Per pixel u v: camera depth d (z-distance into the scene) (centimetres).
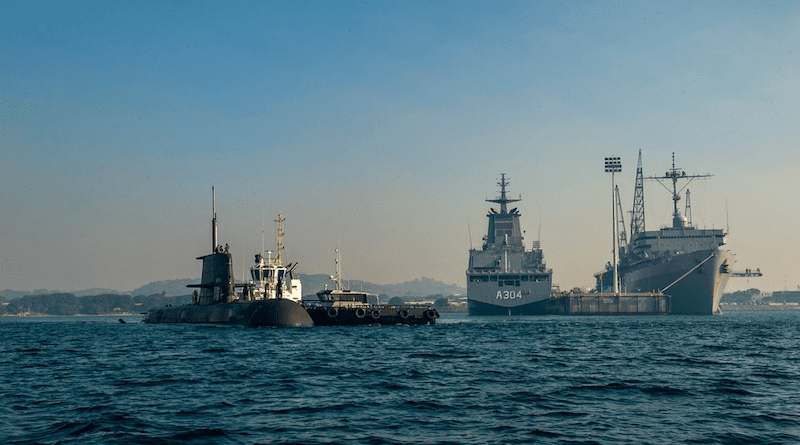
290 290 10869
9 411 2905
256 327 8975
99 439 2364
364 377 4034
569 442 2333
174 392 3444
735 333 9669
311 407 2988
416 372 4281
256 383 3772
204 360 5041
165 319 11969
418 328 10431
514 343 7131
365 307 10719
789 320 17300
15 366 4769
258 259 10806
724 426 2591
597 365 4769
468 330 10162
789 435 2434
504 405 3044
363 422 2666
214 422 2662
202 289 10562
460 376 4088
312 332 8544
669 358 5347
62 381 3900
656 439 2378
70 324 16012
